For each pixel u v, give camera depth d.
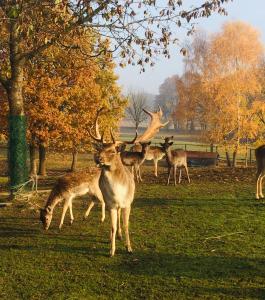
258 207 12.09
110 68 26.34
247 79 29.72
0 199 13.74
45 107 20.58
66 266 7.63
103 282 6.89
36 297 6.40
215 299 6.18
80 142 23.25
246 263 7.58
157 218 11.03
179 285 6.68
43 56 18.12
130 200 8.24
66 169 29.42
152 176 20.22
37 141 21.66
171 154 16.81
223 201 13.02
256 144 29.78
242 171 20.64
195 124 51.91
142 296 6.34
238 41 30.41
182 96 36.56
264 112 28.73
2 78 13.77
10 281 7.02
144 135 9.24
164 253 8.20
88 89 22.23
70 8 11.29
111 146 7.80
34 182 14.92
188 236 9.34
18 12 10.38
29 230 10.12
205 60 32.66
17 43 13.41
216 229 9.87
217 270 7.26
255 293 6.35
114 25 12.20
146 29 12.12
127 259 7.90
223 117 29.12
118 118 27.28
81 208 12.54
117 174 7.87
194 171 21.50
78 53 16.11
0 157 38.75
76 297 6.37
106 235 9.54
